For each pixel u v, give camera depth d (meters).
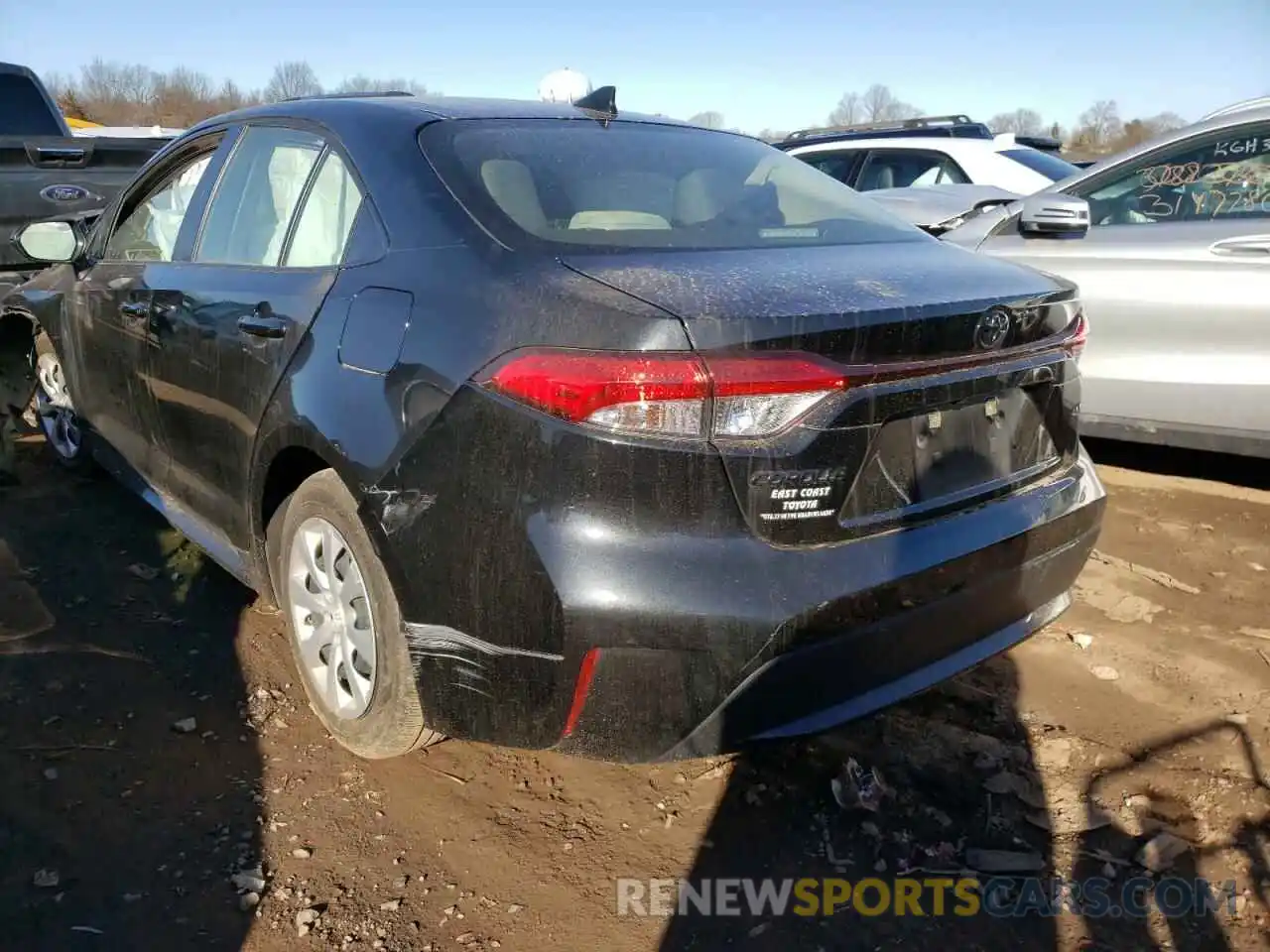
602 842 2.46
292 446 2.61
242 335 2.84
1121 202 4.70
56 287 4.29
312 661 2.74
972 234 5.11
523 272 2.20
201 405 3.10
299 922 2.18
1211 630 3.46
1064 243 4.71
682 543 1.98
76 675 3.04
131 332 3.55
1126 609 3.60
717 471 1.97
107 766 2.65
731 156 3.11
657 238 2.46
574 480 1.99
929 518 2.27
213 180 3.38
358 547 2.43
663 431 1.96
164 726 2.83
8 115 8.18
